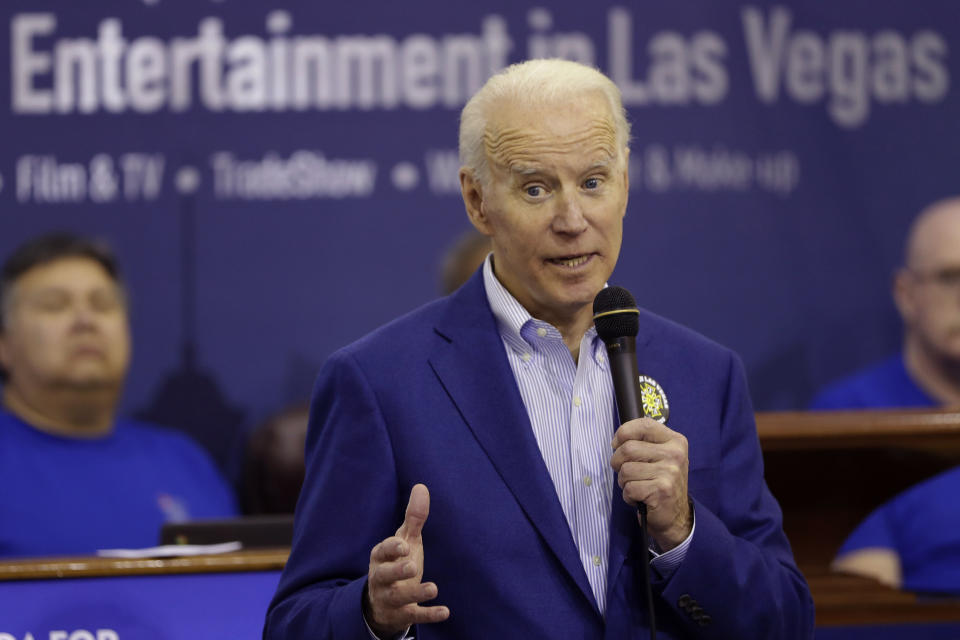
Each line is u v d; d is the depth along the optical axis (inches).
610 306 231.6
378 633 221.9
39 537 546.9
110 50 603.5
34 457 559.5
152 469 577.3
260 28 609.6
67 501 556.4
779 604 231.9
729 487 244.8
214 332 600.7
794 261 615.5
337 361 246.5
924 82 623.8
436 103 613.3
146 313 597.3
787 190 617.9
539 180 230.8
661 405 242.1
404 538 213.9
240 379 599.8
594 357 247.9
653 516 223.6
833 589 339.0
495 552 229.0
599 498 238.1
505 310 247.0
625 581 231.9
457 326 250.4
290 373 603.2
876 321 615.5
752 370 612.1
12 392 571.5
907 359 613.3
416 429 237.1
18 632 259.6
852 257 617.3
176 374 596.4
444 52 614.2
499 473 234.2
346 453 238.2
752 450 251.1
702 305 612.1
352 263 607.8
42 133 600.1
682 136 614.9
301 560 238.8
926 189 621.3
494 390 240.8
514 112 233.3
